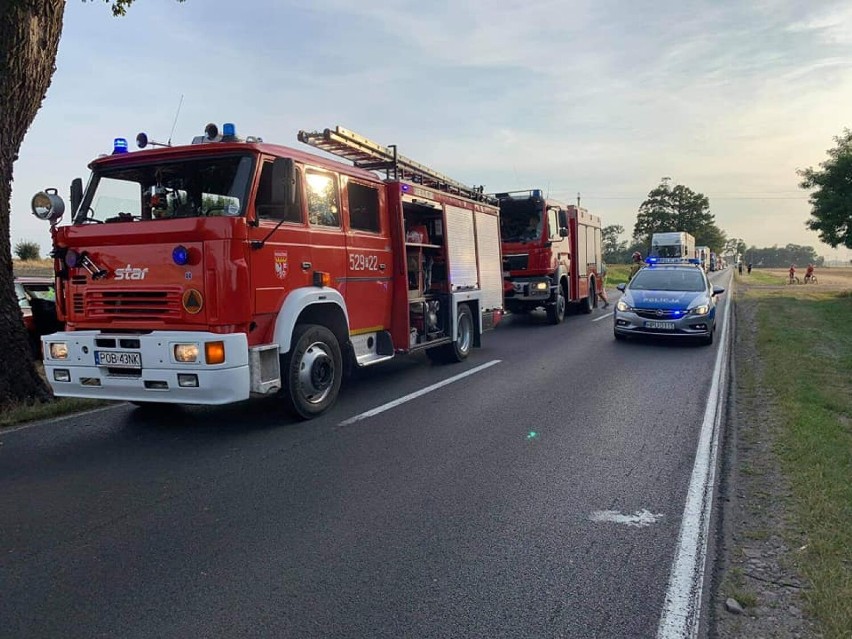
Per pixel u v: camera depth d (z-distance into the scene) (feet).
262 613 10.07
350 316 24.63
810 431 18.88
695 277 43.93
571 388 27.32
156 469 17.01
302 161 21.72
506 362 34.32
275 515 13.91
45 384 24.80
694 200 357.20
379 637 9.43
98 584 10.99
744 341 42.11
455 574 11.32
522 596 10.58
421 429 20.85
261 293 19.54
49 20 24.73
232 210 19.16
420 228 31.07
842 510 13.29
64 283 20.59
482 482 15.93
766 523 13.23
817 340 38.93
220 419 22.24
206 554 12.08
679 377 29.73
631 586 10.91
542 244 51.96
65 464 17.48
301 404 21.63
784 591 10.60
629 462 17.47
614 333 43.24
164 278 18.97
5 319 23.61
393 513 14.01
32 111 24.90
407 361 34.73
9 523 13.55
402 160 28.68
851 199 76.59
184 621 9.87
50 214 20.79
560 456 18.01
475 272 36.11
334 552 12.16
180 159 19.95
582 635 9.50
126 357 18.90
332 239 23.34
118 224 19.45
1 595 10.64
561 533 12.99
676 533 12.94
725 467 16.93
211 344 18.03
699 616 9.97
